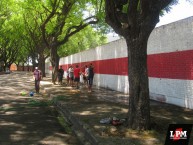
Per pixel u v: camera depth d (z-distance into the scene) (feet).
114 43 78.23
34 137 30.60
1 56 248.73
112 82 80.23
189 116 37.52
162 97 52.31
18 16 146.82
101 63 90.38
